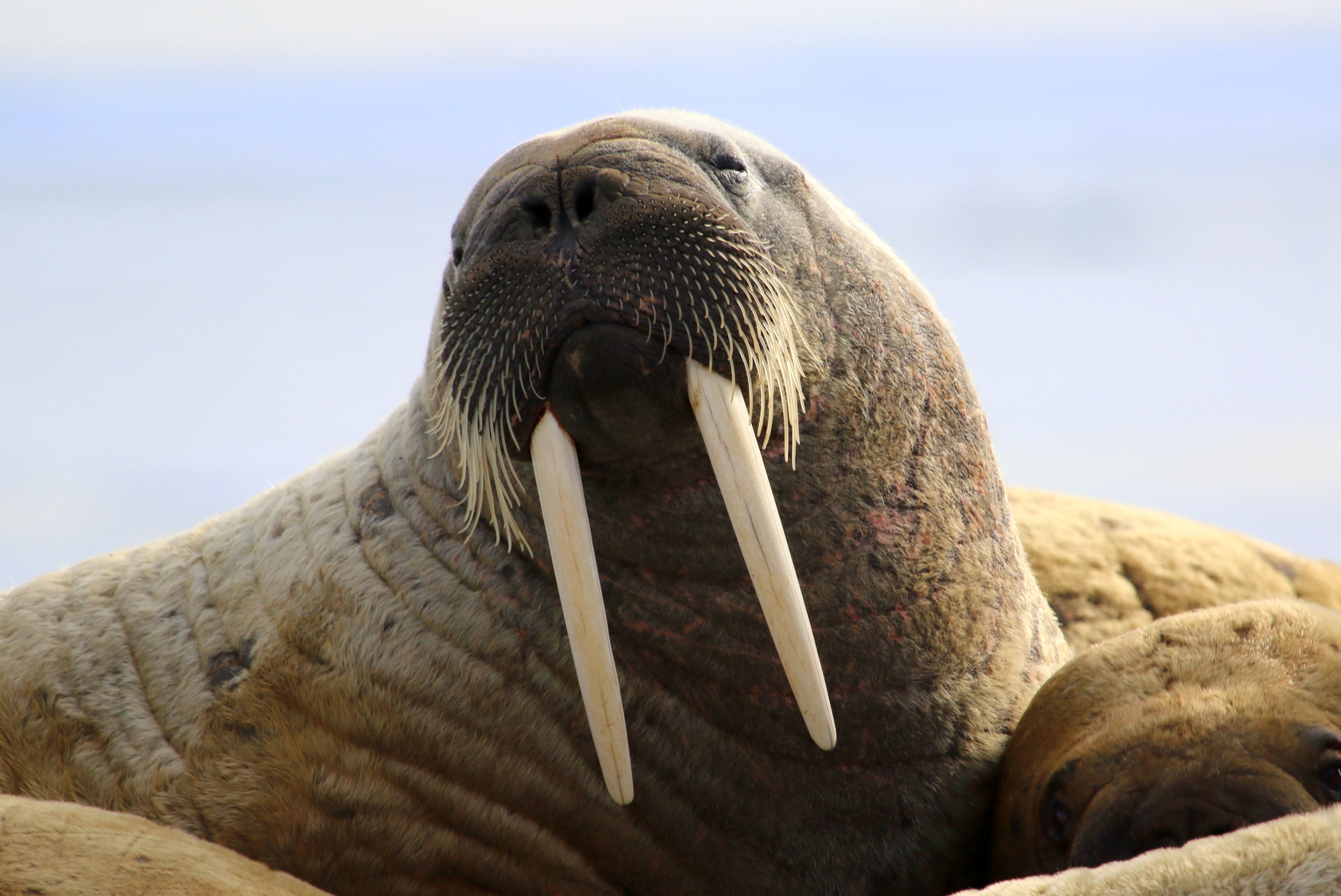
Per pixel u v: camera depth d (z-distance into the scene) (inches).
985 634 596.4
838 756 561.3
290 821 552.4
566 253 472.1
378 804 551.8
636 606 563.5
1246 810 457.7
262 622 596.1
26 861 416.5
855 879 569.6
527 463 554.6
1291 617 548.1
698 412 473.1
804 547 547.8
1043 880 397.4
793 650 459.8
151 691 594.9
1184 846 390.6
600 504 545.0
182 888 420.8
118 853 430.9
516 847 557.3
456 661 563.2
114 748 582.6
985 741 593.0
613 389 474.6
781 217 566.6
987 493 621.9
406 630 570.3
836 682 558.3
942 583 577.9
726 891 567.5
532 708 558.6
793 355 512.7
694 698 562.3
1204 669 530.6
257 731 567.2
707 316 472.4
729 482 467.8
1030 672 624.7
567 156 499.2
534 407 485.1
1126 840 472.1
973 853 590.2
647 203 478.6
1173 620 571.8
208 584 629.6
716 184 534.9
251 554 631.8
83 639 623.5
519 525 566.3
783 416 531.8
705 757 562.6
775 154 607.8
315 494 642.8
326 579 590.9
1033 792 537.3
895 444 571.5
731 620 553.0
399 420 640.4
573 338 469.4
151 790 566.6
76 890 409.7
